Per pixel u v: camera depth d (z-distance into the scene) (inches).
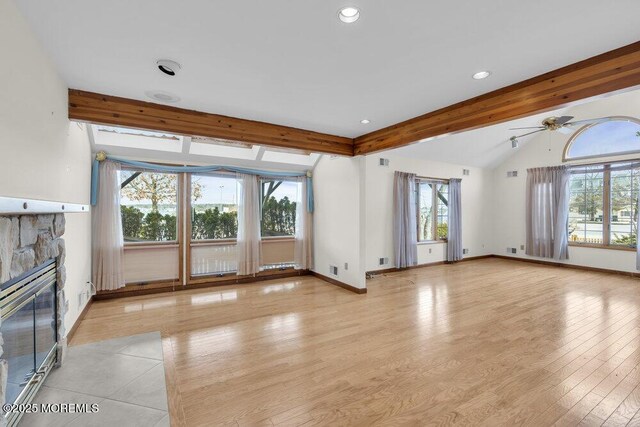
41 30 73.3
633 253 228.5
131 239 179.8
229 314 148.4
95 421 73.7
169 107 126.4
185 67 92.4
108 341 117.3
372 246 236.4
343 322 138.3
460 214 285.9
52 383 89.2
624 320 138.7
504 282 212.8
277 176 221.8
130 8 65.0
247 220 207.9
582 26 72.9
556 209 265.7
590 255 250.4
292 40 78.0
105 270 165.6
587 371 95.6
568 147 262.2
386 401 81.5
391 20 69.7
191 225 195.0
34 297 81.0
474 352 108.7
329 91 111.7
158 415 76.0
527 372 95.3
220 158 193.9
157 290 184.5
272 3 63.4
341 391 86.0
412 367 98.7
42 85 81.2
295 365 100.3
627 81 81.7
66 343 106.4
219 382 90.4
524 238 294.5
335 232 207.8
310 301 169.8
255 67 92.6
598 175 249.4
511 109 107.0
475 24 71.8
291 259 232.5
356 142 184.4
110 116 114.9
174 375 94.2
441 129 131.3
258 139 149.6
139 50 82.7
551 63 91.7
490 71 96.6
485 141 261.7
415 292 188.1
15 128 65.5
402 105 126.8
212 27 72.2
